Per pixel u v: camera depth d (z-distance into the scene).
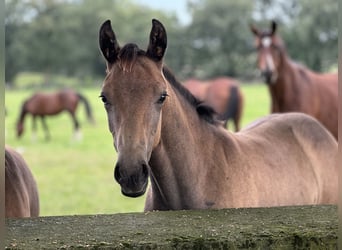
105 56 3.21
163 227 2.10
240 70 55.50
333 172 4.32
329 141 4.40
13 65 58.97
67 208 7.90
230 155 3.64
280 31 51.75
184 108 3.49
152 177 3.50
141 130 2.98
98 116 26.78
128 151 2.92
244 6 56.88
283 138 4.18
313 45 51.31
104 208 7.88
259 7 59.25
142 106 3.01
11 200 3.44
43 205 8.09
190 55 57.31
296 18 53.78
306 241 1.96
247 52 56.12
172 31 57.81
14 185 3.55
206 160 3.52
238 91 14.49
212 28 56.50
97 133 19.52
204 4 57.50
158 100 3.08
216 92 14.45
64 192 9.12
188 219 2.21
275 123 4.32
